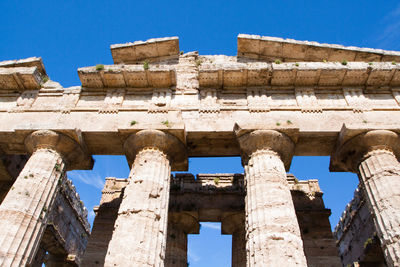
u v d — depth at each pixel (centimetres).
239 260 2236
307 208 2470
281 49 2175
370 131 1697
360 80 1967
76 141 1788
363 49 2097
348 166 1797
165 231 1517
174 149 1769
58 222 2492
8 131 1827
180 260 2253
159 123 1764
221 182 2634
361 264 2455
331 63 1967
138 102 1986
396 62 2097
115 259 1324
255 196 1527
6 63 2134
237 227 2417
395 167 1588
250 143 1716
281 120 1836
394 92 1956
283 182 1576
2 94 2069
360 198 2548
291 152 1752
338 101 1934
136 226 1425
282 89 2005
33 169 1631
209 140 1853
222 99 1995
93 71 1994
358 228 2570
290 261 1286
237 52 2259
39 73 2100
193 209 2391
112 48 2220
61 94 2044
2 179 2230
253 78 1995
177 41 2222
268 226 1392
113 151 1923
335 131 1772
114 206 2527
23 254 1391
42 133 1741
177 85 2072
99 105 1981
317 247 2275
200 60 2261
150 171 1622
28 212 1487
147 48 2236
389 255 1379
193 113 1900
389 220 1431
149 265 1342
